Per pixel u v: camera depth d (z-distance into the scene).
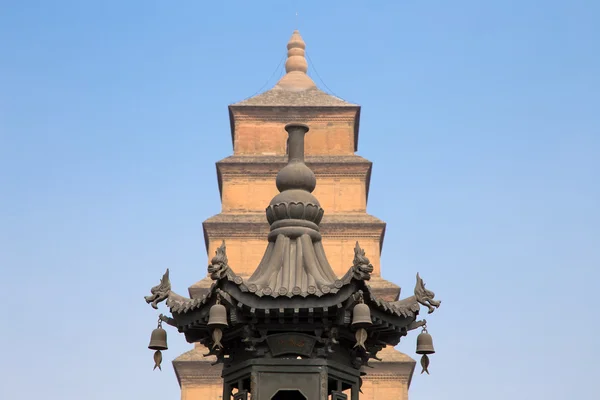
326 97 79.38
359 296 19.84
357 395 21.23
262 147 77.75
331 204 75.88
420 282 21.36
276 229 21.64
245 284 20.05
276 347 20.45
